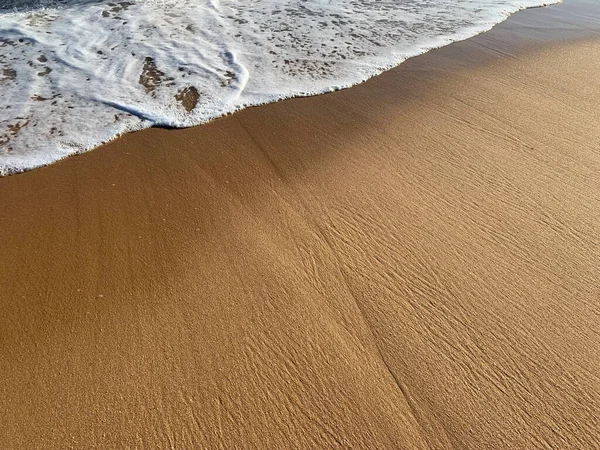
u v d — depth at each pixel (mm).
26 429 1969
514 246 2867
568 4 7613
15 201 3244
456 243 2893
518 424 1980
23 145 3842
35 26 6035
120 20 6281
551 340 2318
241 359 2246
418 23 6574
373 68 5238
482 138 3936
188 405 2055
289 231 3000
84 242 2908
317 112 4395
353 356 2260
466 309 2477
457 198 3264
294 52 5578
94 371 2189
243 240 2934
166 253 2834
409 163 3637
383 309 2482
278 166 3621
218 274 2697
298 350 2291
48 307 2492
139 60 5242
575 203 3207
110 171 3570
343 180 3457
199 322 2424
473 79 4961
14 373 2180
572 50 5703
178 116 4281
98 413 2023
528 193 3299
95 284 2625
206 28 6137
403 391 2105
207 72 5043
